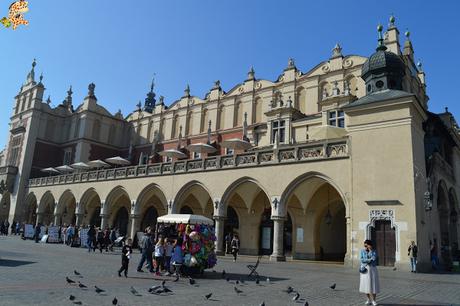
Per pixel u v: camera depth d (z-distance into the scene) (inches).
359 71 1179.3
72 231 1208.2
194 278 526.0
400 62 867.4
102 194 1379.2
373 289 355.3
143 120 1881.2
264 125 1311.5
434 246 813.9
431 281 563.2
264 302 323.6
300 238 1070.4
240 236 1208.8
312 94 1270.9
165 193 1154.7
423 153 815.7
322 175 834.8
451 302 386.0
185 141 1622.8
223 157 1032.8
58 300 317.1
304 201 1018.1
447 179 1039.0
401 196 719.7
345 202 787.4
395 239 712.4
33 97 1966.0
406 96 746.8
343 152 819.4
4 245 1004.6
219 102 1551.4
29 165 1867.6
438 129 1003.3
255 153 965.2
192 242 559.2
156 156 1721.2
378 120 780.0
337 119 1096.8
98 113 1916.8
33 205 1861.5
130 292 378.0
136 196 1242.6
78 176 1519.4
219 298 361.4
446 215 993.5
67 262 658.2
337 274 624.4
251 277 551.5
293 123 1196.5
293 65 1352.1
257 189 1075.3
